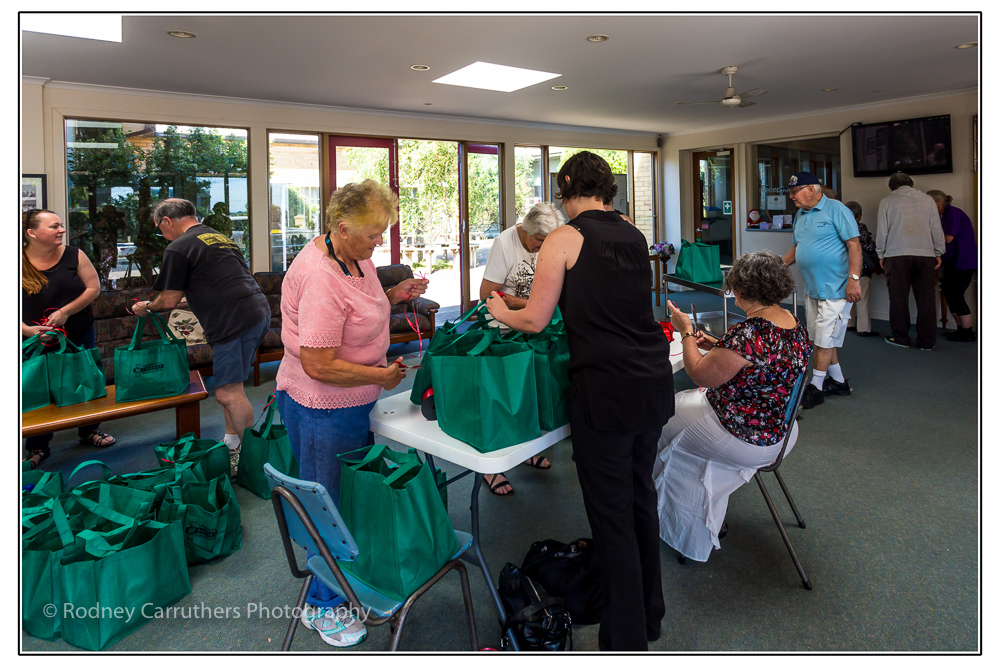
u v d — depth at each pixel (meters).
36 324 3.26
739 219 9.06
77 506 2.23
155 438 3.82
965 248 5.93
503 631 1.85
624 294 1.60
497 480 3.02
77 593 1.91
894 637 1.91
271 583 2.30
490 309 1.74
